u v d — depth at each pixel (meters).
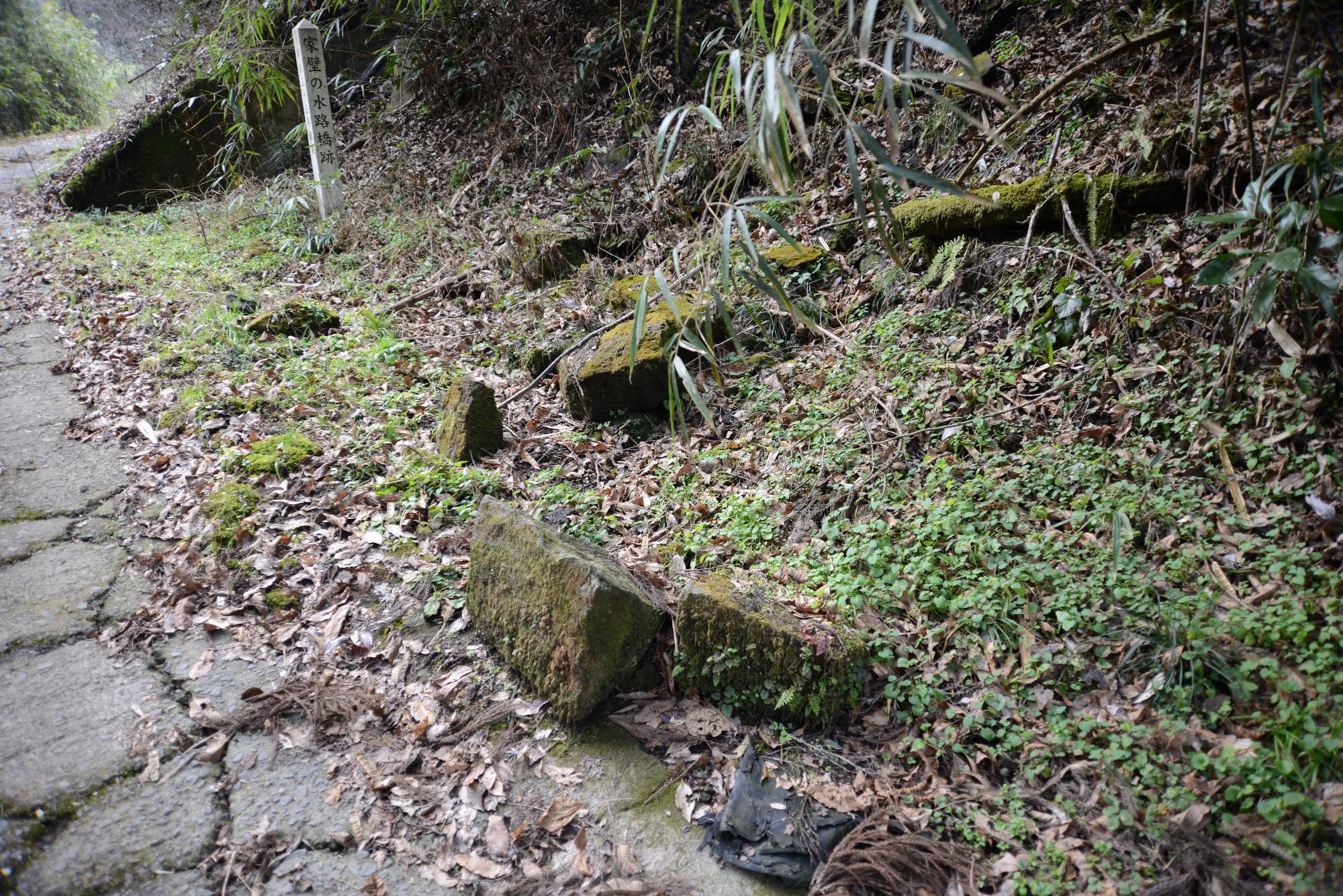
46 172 10.82
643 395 4.46
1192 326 3.52
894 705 2.61
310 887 2.18
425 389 4.98
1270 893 1.94
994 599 2.82
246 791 2.45
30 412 4.79
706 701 2.70
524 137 8.09
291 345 5.50
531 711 2.71
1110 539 2.96
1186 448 3.24
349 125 10.05
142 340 5.61
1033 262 4.16
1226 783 2.17
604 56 7.89
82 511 3.85
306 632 3.08
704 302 4.53
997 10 5.65
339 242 7.49
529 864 2.24
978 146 5.05
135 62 17.59
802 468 3.72
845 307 4.75
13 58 15.30
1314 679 2.31
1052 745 2.37
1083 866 2.07
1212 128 3.83
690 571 3.25
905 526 3.21
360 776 2.51
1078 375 3.68
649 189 6.39
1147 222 4.00
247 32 8.95
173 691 2.82
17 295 6.68
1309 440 3.00
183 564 3.41
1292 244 2.80
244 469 4.02
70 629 3.08
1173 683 2.45
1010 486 3.24
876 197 2.35
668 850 2.27
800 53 3.40
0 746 2.55
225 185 9.99
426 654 2.97
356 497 3.81
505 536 2.98
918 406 3.85
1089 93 4.66
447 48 8.82
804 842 2.22
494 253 6.60
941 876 2.11
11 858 2.20
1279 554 2.68
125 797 2.41
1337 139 3.40
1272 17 3.94
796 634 2.56
